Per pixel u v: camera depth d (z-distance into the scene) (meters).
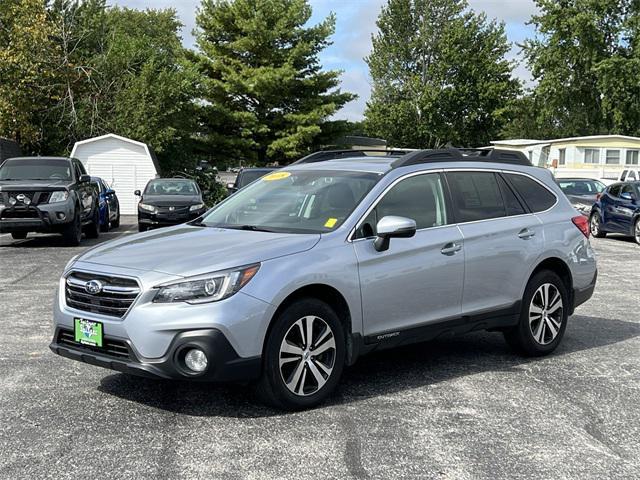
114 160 30.28
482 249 6.06
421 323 5.68
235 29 39.38
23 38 31.92
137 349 4.62
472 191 6.27
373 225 5.48
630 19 45.94
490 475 3.99
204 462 4.10
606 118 48.38
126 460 4.11
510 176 6.66
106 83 35.94
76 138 34.59
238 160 39.53
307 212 5.67
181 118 36.69
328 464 4.09
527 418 4.95
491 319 6.20
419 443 4.44
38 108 33.00
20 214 15.12
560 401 5.34
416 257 5.59
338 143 40.81
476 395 5.43
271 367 4.79
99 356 4.79
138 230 20.97
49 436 4.47
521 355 6.66
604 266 13.59
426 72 61.19
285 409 4.95
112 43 37.69
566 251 6.76
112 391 5.37
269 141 38.69
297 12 38.47
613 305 9.39
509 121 56.69
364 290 5.26
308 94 39.12
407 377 5.89
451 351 6.81
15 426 4.64
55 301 5.16
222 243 5.15
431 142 57.88
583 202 23.02
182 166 37.91
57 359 6.26
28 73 32.00
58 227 15.42
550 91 49.03
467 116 54.22
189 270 4.67
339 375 5.16
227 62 38.84
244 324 4.62
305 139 37.81
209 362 4.55
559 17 47.41
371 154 7.03
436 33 61.66
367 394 5.41
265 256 4.87
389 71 63.66
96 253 5.28
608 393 5.56
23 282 10.63
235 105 38.97
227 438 4.46
